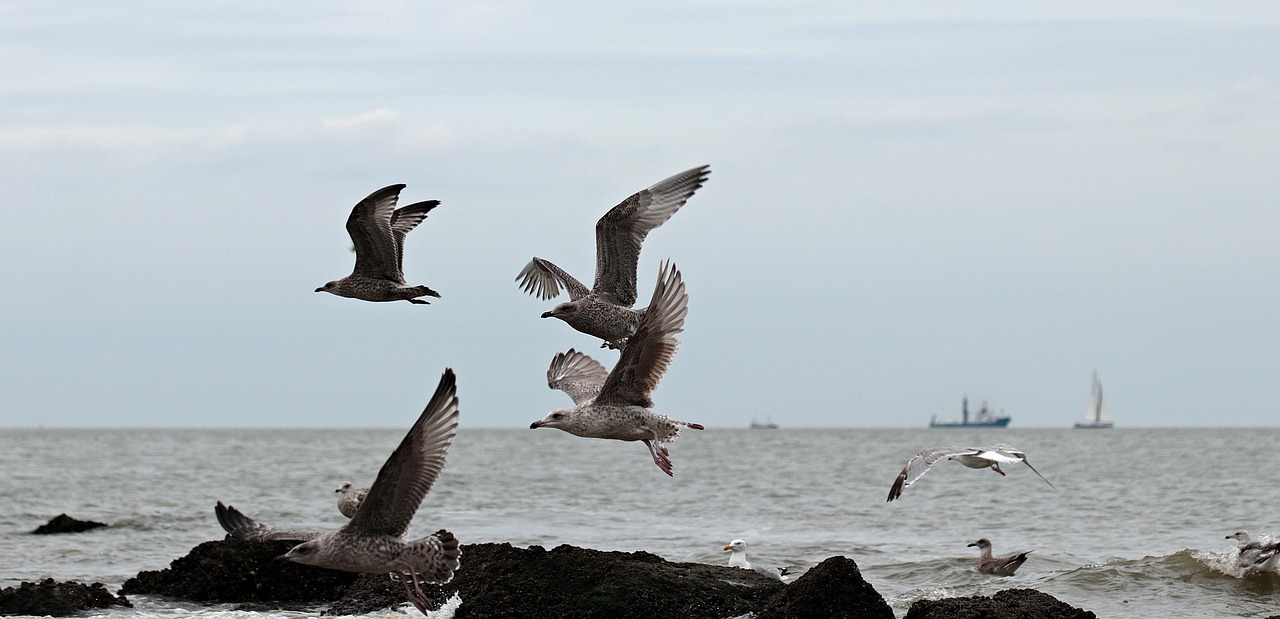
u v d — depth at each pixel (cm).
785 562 2834
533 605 1950
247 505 4325
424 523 3750
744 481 5953
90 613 2119
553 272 2220
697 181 1983
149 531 3425
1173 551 2972
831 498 4797
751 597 1952
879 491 5206
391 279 1995
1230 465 7450
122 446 11775
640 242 1983
